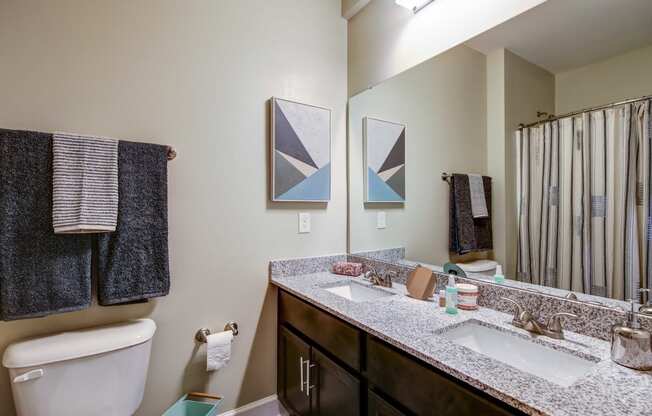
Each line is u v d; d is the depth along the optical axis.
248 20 1.82
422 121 1.73
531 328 1.14
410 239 1.81
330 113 2.08
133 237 1.40
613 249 1.05
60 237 1.27
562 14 1.18
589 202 1.11
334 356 1.40
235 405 1.79
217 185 1.72
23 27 1.31
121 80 1.49
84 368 1.25
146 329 1.41
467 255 1.52
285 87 1.94
